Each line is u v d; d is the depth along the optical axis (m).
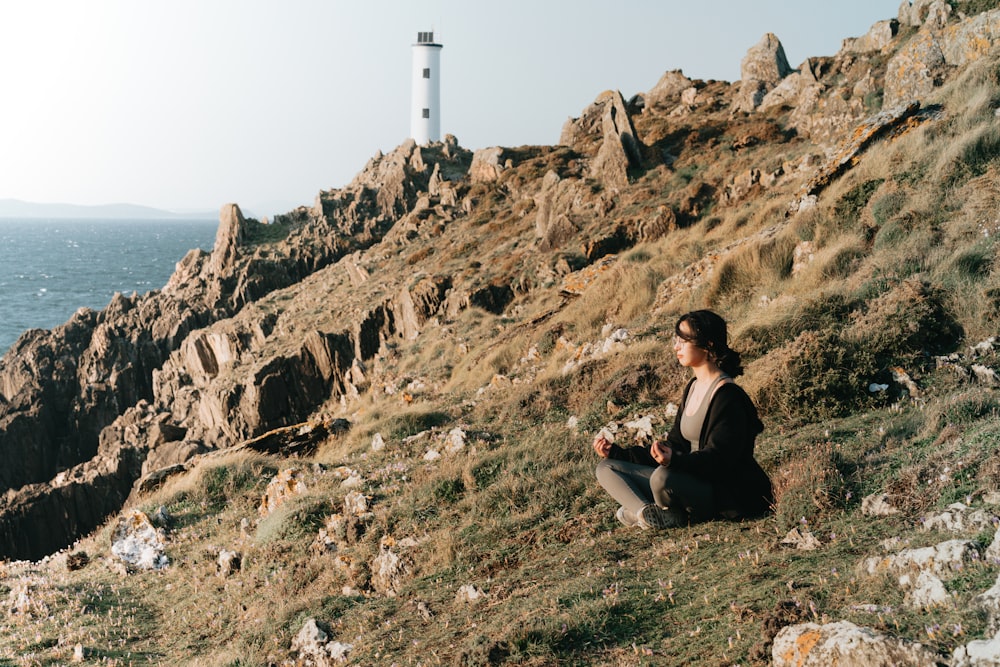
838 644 2.88
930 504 4.43
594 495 7.29
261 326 42.56
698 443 4.74
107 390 44.56
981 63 16.50
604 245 27.56
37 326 95.94
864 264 11.62
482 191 50.81
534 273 29.28
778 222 17.41
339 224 60.22
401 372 25.91
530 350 17.91
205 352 42.72
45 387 44.91
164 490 12.47
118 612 8.12
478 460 9.22
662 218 26.80
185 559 9.47
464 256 39.31
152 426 35.59
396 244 48.12
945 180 12.83
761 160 29.81
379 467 10.61
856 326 9.17
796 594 3.75
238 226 57.38
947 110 15.79
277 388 32.75
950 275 9.79
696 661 3.49
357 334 33.22
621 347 13.16
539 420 11.41
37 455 42.03
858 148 16.58
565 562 5.79
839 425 7.12
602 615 4.36
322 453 13.80
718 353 4.69
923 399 7.18
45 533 29.89
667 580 4.64
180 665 6.42
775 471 6.05
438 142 72.75
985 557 3.34
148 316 50.09
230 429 32.94
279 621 6.64
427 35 91.06
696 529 5.26
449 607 5.82
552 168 47.62
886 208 13.02
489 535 7.09
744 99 41.53
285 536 8.91
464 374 19.58
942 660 2.60
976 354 8.07
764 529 4.96
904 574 3.52
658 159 35.56
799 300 10.84
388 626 5.80
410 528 7.88
